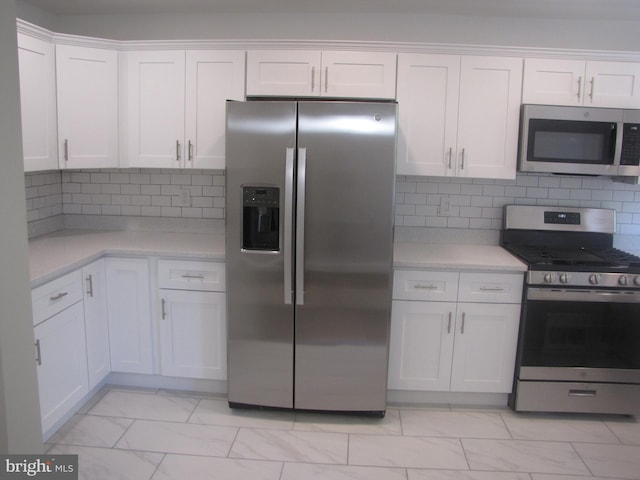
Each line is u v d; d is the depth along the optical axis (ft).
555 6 9.52
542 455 8.21
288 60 9.63
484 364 9.45
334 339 8.89
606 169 9.47
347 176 8.41
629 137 9.41
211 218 11.30
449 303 9.27
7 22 4.49
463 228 11.00
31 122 8.76
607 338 9.09
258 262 8.75
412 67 9.56
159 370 9.84
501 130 9.68
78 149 9.67
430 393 9.75
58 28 10.82
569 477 7.67
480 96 9.60
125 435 8.51
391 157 8.36
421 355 9.48
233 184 8.59
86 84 9.62
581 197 10.85
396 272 9.21
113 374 10.16
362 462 7.95
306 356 8.97
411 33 10.46
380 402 9.09
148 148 10.15
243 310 8.95
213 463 7.84
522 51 9.42
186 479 7.46
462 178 10.84
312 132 8.34
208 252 9.27
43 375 7.70
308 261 8.65
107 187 11.37
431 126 9.71
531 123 9.44
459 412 9.53
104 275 9.56
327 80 9.62
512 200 10.88
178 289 9.48
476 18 10.36
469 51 9.46
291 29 10.59
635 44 10.34
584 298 8.95
